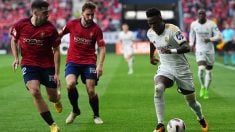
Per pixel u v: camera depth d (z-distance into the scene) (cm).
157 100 1517
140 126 1778
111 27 8219
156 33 1533
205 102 2402
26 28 1509
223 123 1833
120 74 4088
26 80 1522
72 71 1748
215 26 2530
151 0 8256
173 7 8488
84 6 1722
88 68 1748
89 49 1755
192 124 1814
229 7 8531
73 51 1759
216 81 3472
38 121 1892
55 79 1542
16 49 1555
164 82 1527
